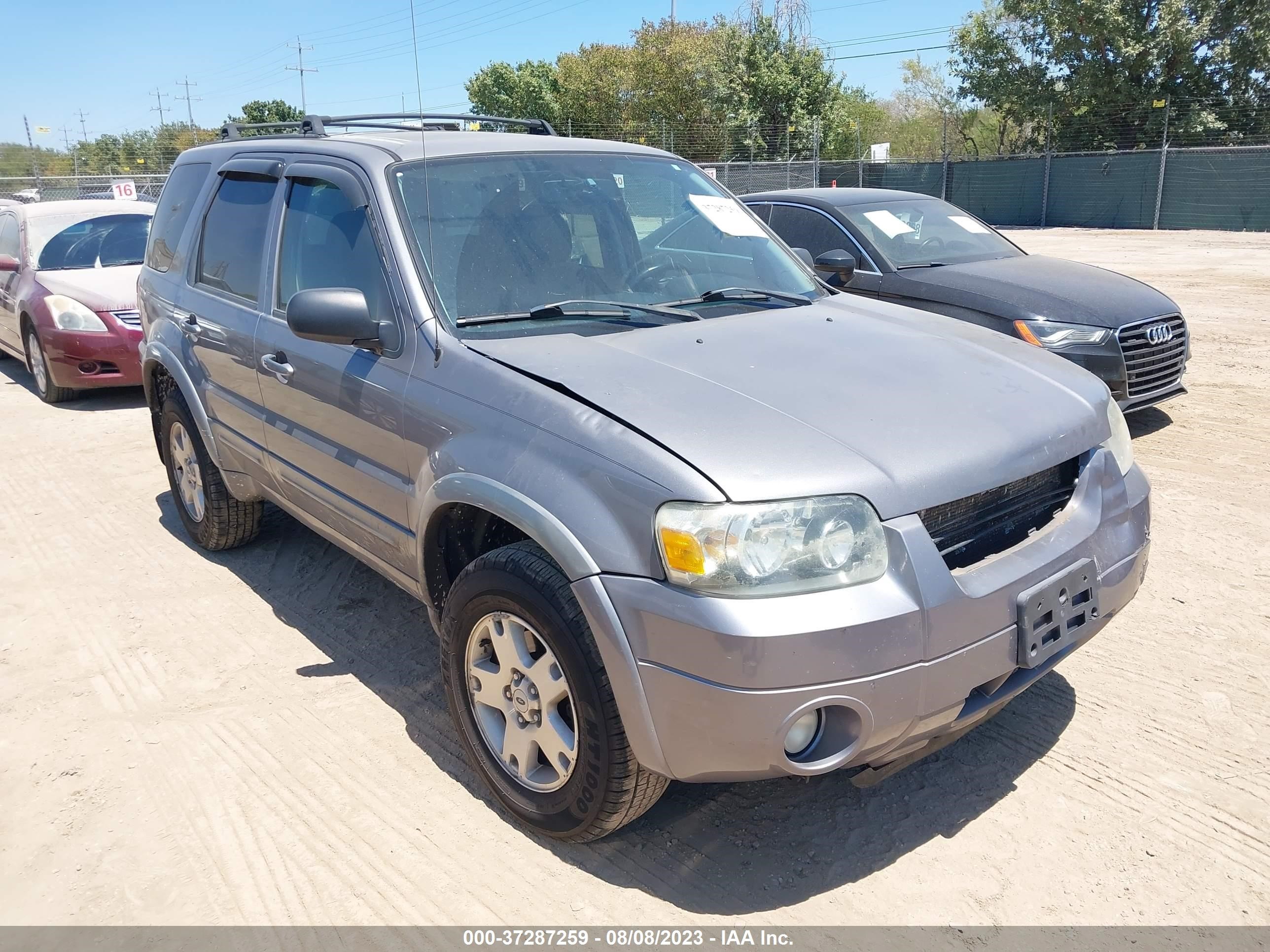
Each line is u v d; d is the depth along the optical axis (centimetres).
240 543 490
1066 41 3256
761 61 4184
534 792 272
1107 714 330
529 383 266
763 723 216
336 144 368
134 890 261
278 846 276
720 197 406
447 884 260
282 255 379
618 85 4728
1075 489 276
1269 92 3100
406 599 438
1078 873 258
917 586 226
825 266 539
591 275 334
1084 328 607
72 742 330
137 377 830
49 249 891
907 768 304
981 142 4444
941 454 243
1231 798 286
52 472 649
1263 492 534
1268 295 1260
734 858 269
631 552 229
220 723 340
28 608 437
